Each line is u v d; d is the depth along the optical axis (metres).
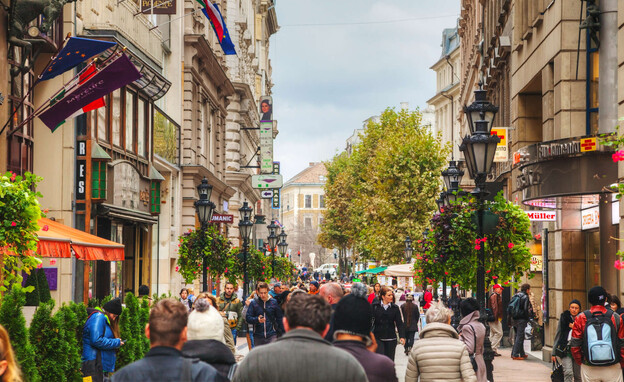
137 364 5.55
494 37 36.75
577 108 22.55
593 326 12.05
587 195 20.16
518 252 18.50
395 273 48.16
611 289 20.61
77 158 24.56
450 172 25.56
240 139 61.28
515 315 24.98
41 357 12.58
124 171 27.52
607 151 18.58
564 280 23.61
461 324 12.41
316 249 170.88
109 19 28.27
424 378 9.08
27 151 21.95
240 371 5.68
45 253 15.66
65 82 23.44
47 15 19.73
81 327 13.69
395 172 63.50
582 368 12.28
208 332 7.48
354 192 94.56
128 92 29.61
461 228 18.02
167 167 37.56
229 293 21.84
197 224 44.91
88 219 24.45
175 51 40.41
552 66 24.53
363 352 6.86
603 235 21.17
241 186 62.62
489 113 15.55
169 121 37.91
